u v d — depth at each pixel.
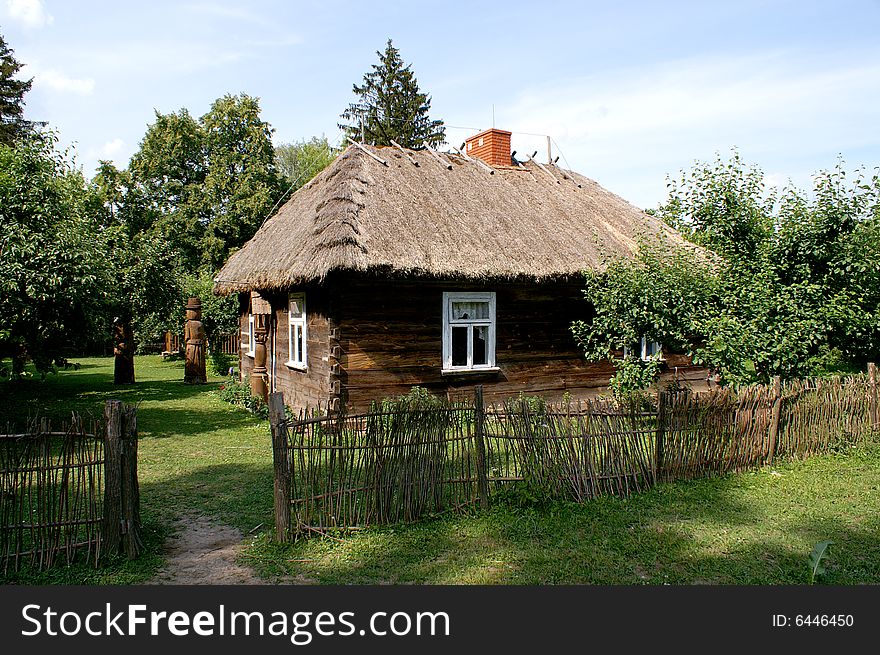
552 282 11.27
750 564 5.20
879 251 9.80
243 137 33.72
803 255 9.98
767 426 8.04
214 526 6.18
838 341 10.03
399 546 5.51
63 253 9.47
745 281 9.34
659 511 6.36
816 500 6.79
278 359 13.66
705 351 8.80
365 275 9.72
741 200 11.59
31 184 9.87
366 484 5.86
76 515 5.20
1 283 8.99
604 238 12.90
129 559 5.25
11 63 36.16
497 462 6.53
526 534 5.75
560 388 12.23
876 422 9.31
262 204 31.17
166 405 14.26
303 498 5.71
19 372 10.83
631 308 9.24
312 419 5.71
